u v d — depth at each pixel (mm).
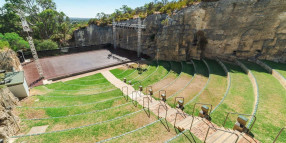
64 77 28625
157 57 37656
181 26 32344
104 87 23156
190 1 31312
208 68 25438
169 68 30891
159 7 41625
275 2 21359
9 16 50750
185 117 12336
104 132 11102
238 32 25844
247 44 25250
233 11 25656
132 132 10227
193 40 31844
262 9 22703
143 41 43062
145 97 16641
